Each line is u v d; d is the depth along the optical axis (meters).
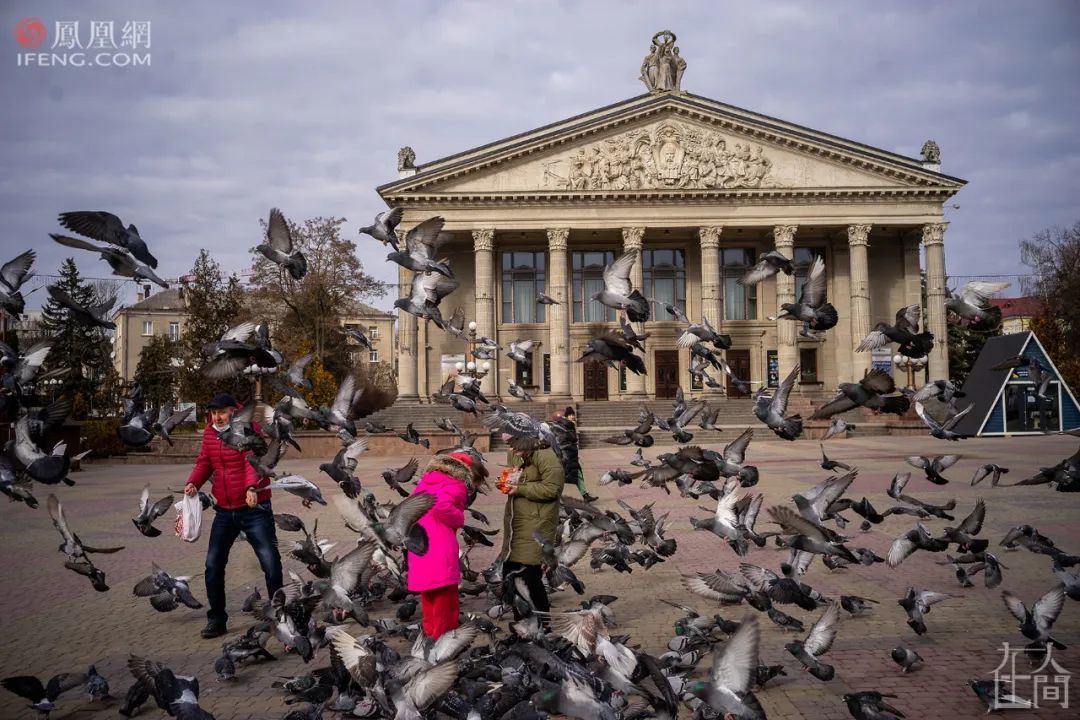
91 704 6.62
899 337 7.38
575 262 65.12
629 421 51.19
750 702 3.98
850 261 61.16
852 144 61.31
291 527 8.48
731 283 64.69
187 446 40.53
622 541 8.21
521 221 59.84
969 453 29.84
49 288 6.13
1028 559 11.42
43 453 5.90
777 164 60.25
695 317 63.56
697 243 64.12
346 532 15.23
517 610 6.57
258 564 12.61
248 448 7.01
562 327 59.03
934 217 59.78
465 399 10.52
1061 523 14.14
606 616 6.89
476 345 12.17
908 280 64.31
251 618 9.38
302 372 8.47
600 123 59.44
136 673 5.49
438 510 6.57
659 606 9.32
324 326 61.22
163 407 8.66
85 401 51.34
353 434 7.75
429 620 6.61
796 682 6.77
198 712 5.16
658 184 59.81
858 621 8.55
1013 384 41.47
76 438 37.38
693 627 7.01
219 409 8.68
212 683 7.03
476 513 9.42
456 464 6.74
